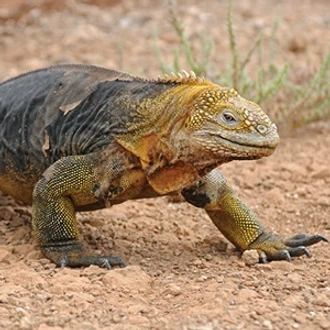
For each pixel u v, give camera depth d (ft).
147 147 54.03
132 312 48.85
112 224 66.28
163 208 71.61
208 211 60.13
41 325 46.78
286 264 56.39
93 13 142.20
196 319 47.06
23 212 68.03
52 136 58.90
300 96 93.56
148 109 54.19
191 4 149.79
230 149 51.08
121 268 54.70
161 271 56.03
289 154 86.94
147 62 116.37
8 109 61.77
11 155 61.36
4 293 50.88
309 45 124.06
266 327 46.57
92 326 46.75
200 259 58.39
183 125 52.39
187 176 53.98
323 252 60.18
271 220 70.08
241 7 148.15
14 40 127.85
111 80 57.88
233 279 53.57
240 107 51.80
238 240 59.52
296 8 149.28
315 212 71.61
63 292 51.47
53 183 56.03
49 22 136.36
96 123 56.49
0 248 59.52
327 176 80.43
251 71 111.55
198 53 119.85
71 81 59.62
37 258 57.82
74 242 56.85
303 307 49.37
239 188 77.97
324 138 91.56
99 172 55.42
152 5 149.69
